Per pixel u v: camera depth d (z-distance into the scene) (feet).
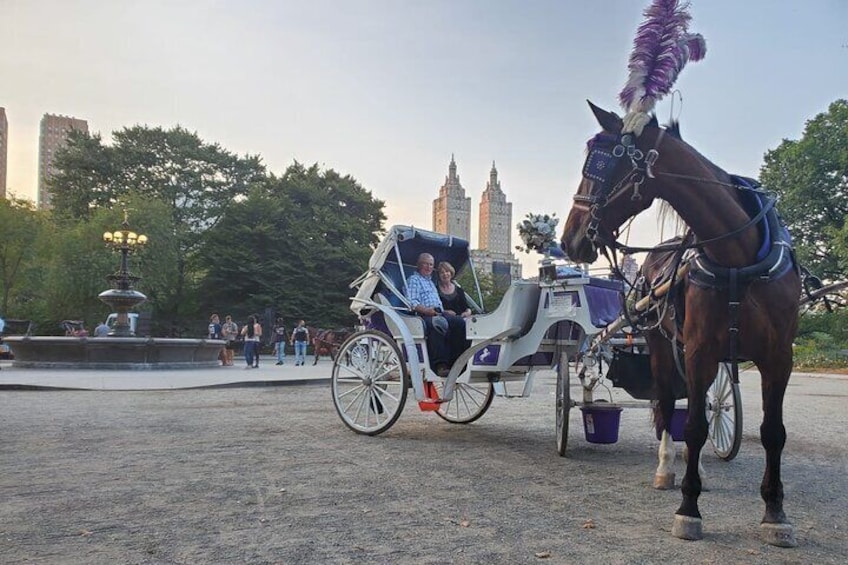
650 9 15.89
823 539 14.05
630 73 15.52
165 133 181.16
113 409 35.99
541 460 22.50
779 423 14.11
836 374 87.10
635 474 20.35
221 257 148.56
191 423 30.78
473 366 26.40
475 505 16.48
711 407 23.52
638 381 21.53
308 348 137.39
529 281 25.00
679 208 14.56
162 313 166.81
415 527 14.57
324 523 14.80
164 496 17.08
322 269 153.58
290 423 30.99
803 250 142.31
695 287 14.33
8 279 157.99
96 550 12.88
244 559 12.47
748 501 17.26
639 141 15.01
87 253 150.20
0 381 51.19
